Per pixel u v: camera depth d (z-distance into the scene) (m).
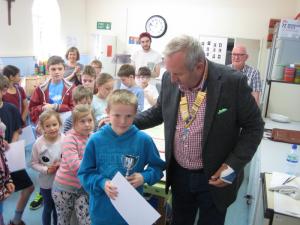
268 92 3.36
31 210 2.51
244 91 1.31
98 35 5.85
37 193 2.73
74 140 1.81
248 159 1.33
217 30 5.44
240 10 5.25
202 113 1.35
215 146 1.35
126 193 1.26
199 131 1.37
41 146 2.10
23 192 2.23
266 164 1.97
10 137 2.25
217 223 1.53
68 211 1.92
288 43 3.15
